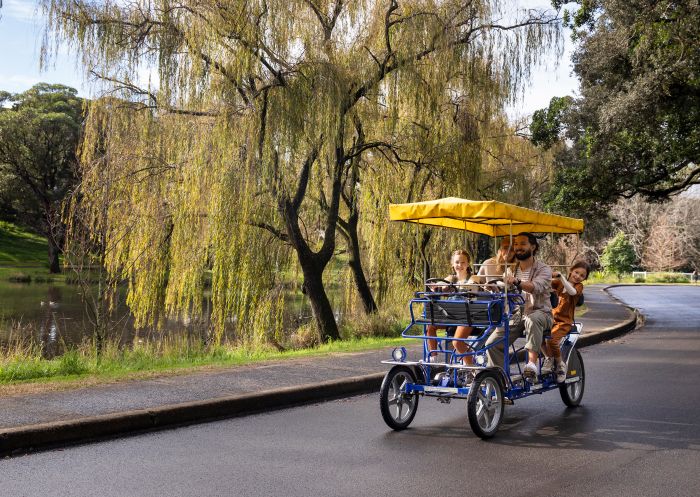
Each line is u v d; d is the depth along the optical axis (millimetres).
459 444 6984
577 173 25531
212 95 17547
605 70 21938
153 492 5273
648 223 86938
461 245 22812
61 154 71438
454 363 7926
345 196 23859
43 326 26172
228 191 17578
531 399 9719
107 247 17406
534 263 8570
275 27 17656
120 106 18000
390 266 22562
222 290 17938
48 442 6656
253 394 8648
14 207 73312
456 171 21172
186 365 11602
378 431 7535
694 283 73250
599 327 20062
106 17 17172
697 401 9445
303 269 19922
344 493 5312
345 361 12023
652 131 22016
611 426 7902
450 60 19031
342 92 18047
